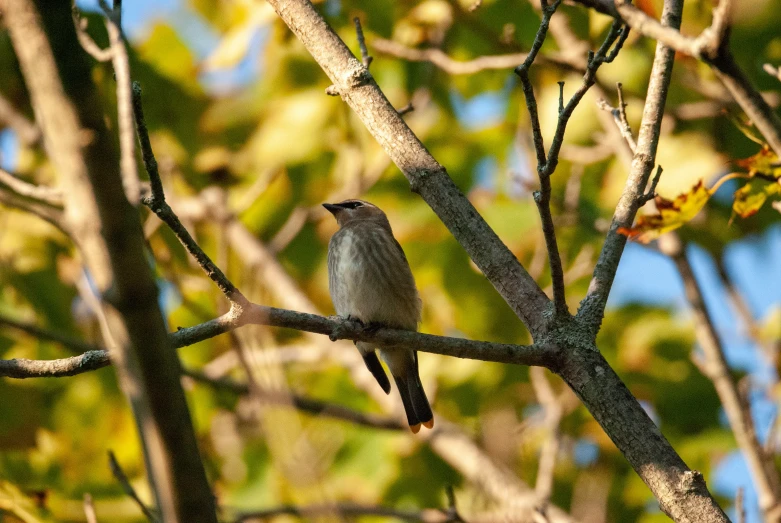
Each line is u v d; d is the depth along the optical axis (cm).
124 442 1248
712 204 1268
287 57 1395
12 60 1116
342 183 1430
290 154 1391
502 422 991
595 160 1234
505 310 1373
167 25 1388
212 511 410
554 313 670
